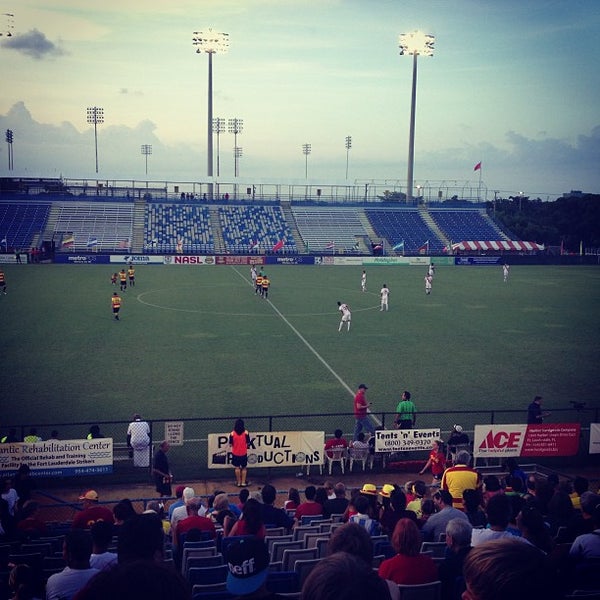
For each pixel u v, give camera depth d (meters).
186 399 26.27
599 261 94.62
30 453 17.94
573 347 37.53
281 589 8.09
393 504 11.17
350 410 25.30
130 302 51.41
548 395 27.75
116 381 28.75
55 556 10.58
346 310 41.38
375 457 20.78
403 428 21.22
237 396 26.80
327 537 9.91
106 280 65.50
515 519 8.88
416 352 35.62
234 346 36.34
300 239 104.69
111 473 19.00
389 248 104.38
